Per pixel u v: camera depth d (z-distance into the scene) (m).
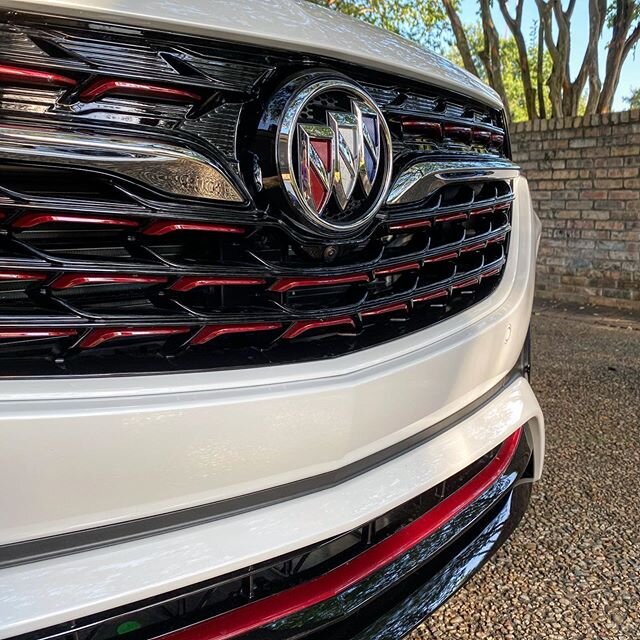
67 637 0.82
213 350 0.95
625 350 4.33
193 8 0.89
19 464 0.74
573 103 6.77
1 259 0.76
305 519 1.01
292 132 0.95
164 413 0.83
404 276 1.28
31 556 0.79
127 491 0.82
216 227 0.92
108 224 0.83
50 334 0.81
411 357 1.18
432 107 1.31
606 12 6.34
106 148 0.81
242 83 0.94
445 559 1.38
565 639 1.62
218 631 0.96
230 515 0.95
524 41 7.04
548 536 2.07
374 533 1.17
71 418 0.76
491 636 1.64
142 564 0.85
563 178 5.91
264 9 1.00
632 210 5.56
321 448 1.01
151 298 0.90
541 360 4.10
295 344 1.04
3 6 0.74
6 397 0.75
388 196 1.16
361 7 8.56
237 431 0.91
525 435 1.69
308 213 0.98
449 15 7.22
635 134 5.44
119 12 0.81
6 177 0.77
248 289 0.98
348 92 1.04
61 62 0.78
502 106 1.65
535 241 1.82
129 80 0.84
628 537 2.06
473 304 1.48
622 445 2.75
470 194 1.45
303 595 1.05
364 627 1.15
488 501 1.45
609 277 5.80
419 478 1.20
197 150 0.90
